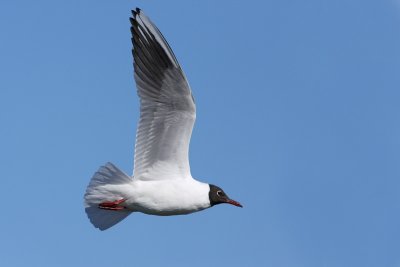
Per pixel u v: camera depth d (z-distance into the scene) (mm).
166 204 17094
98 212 17266
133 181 17047
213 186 17484
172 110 17047
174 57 16703
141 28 17031
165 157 17172
